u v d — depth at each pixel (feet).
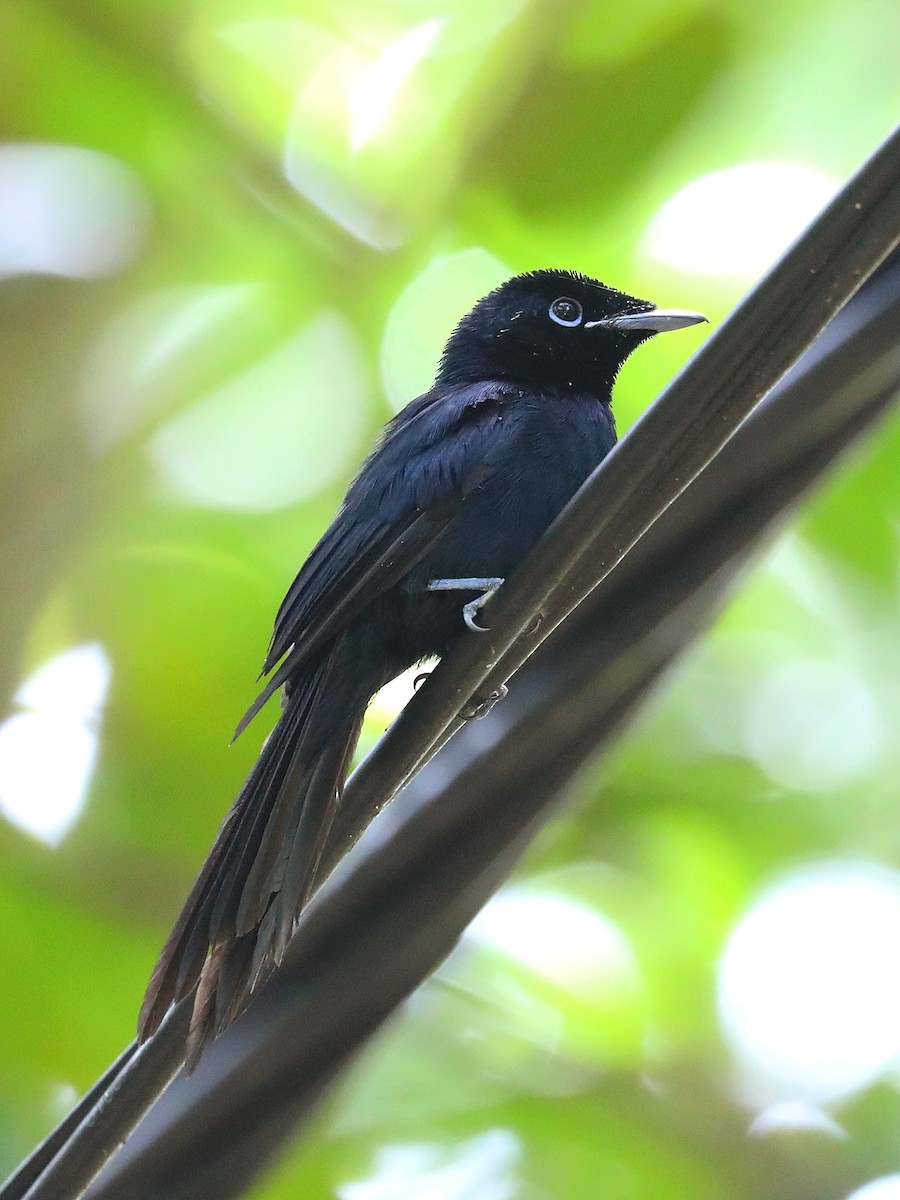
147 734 42.04
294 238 41.93
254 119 41.42
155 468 43.16
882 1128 41.42
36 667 42.32
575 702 18.72
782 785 44.70
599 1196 39.83
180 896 40.37
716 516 18.81
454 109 40.98
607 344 30.94
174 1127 18.29
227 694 42.37
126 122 41.39
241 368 42.91
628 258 41.75
